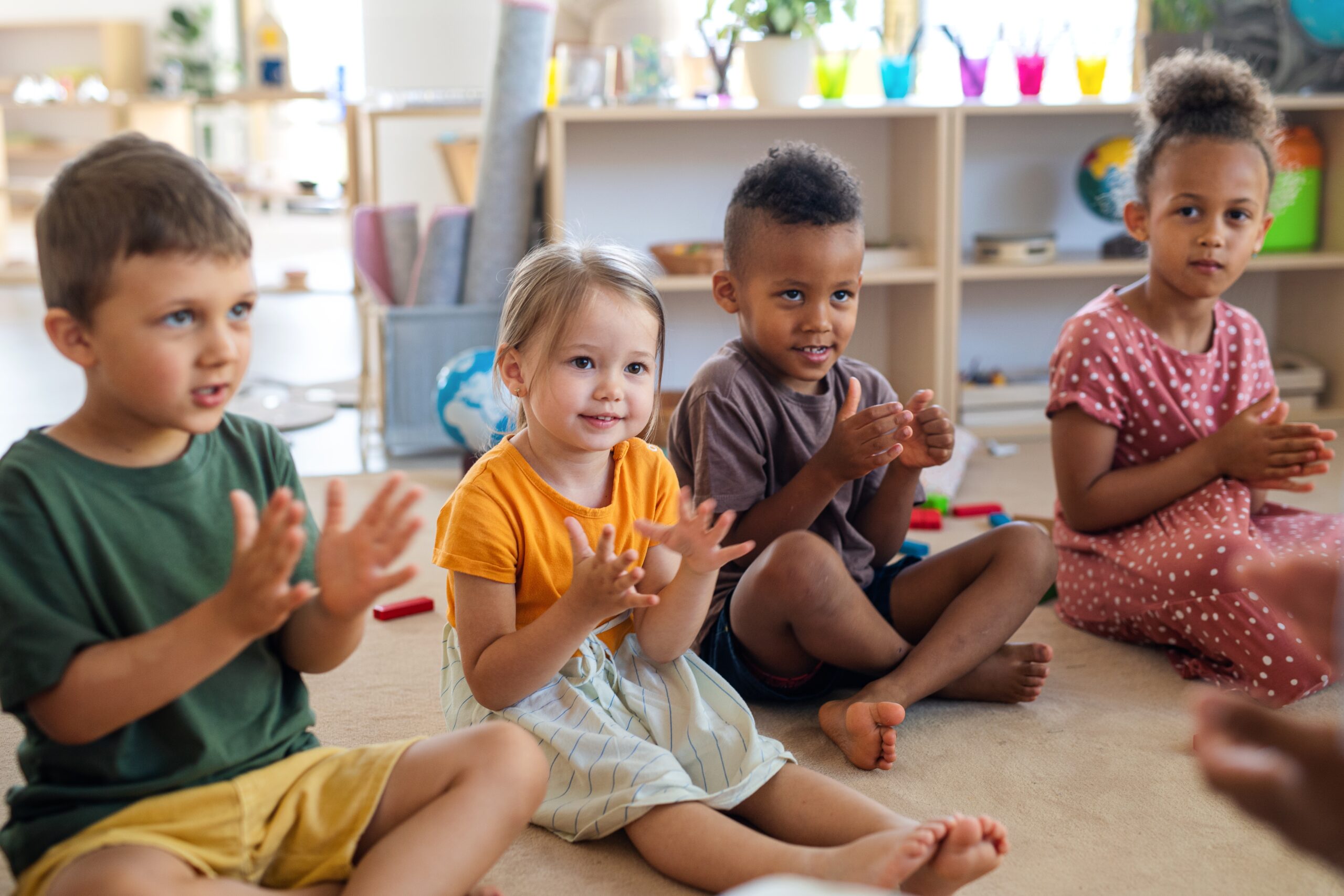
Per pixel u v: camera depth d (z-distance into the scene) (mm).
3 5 7277
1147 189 1555
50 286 777
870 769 1139
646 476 1118
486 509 1026
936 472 2201
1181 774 1135
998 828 853
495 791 827
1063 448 1521
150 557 814
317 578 884
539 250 1095
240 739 834
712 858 909
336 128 7789
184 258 757
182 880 744
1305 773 502
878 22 2867
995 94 2912
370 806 831
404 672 1386
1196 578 1351
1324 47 2775
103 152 776
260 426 918
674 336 2824
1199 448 1452
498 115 2467
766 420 1306
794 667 1247
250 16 7422
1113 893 935
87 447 809
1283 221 2770
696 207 2809
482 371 2225
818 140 2793
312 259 6020
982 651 1236
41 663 738
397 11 3451
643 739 1033
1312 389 2797
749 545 971
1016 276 2662
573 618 937
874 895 518
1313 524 1455
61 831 770
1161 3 2828
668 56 2658
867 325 2865
